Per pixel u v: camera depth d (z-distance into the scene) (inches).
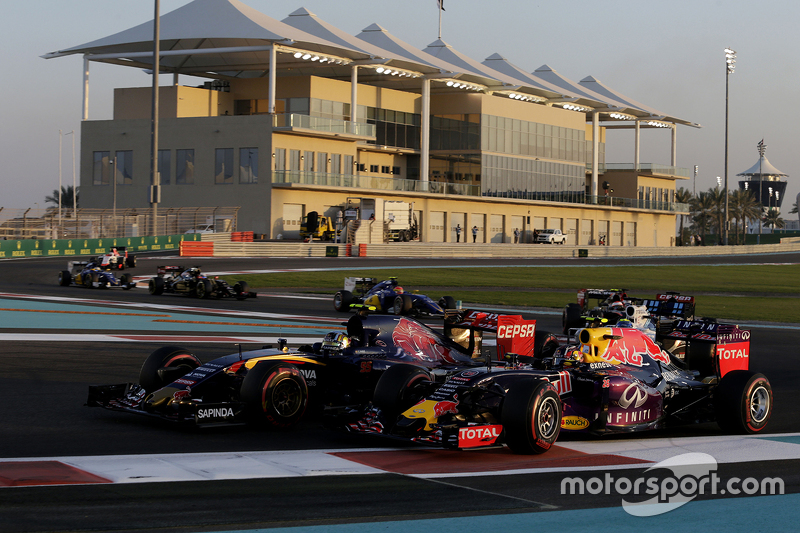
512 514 616.7
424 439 794.8
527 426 798.5
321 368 1004.6
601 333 955.3
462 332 1126.4
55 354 1437.0
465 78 7450.8
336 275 4185.5
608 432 895.1
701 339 1044.5
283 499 639.8
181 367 997.8
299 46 6318.9
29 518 573.3
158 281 3093.0
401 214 6737.2
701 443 916.0
